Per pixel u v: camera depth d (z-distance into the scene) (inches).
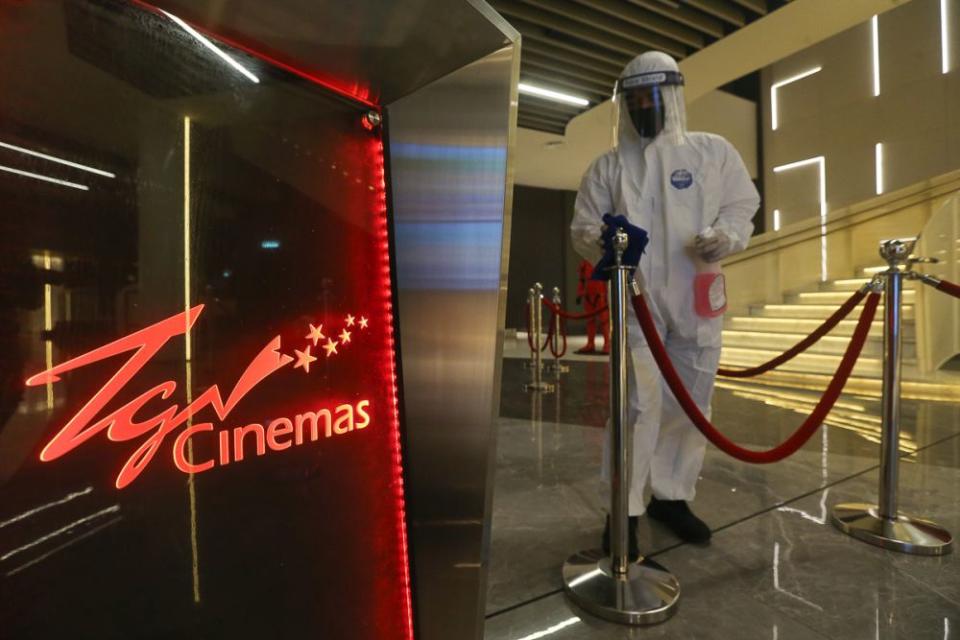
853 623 51.2
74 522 19.5
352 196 29.4
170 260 22.0
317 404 28.0
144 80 21.0
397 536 32.2
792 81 354.3
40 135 18.3
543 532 71.6
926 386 164.7
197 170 22.8
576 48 202.7
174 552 22.5
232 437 24.5
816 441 115.0
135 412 21.1
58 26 18.6
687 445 69.3
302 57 25.5
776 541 68.3
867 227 247.1
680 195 64.3
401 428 32.3
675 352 67.3
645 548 66.6
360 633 30.4
